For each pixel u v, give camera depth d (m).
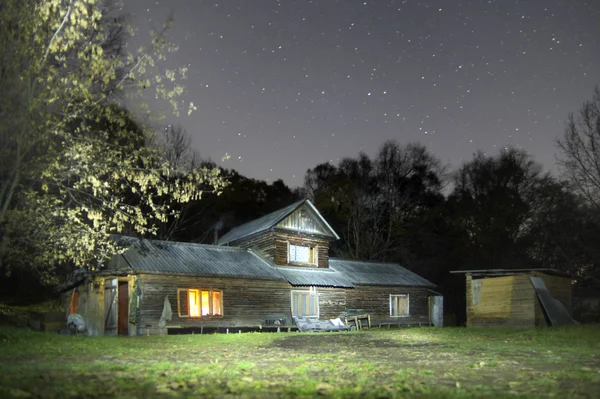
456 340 20.06
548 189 45.75
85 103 18.20
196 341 20.22
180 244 31.23
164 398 7.23
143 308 25.92
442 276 54.12
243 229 37.84
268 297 31.06
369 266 40.84
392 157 60.16
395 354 14.47
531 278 28.05
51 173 18.45
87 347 15.60
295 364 11.77
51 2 16.77
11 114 16.73
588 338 18.36
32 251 22.39
